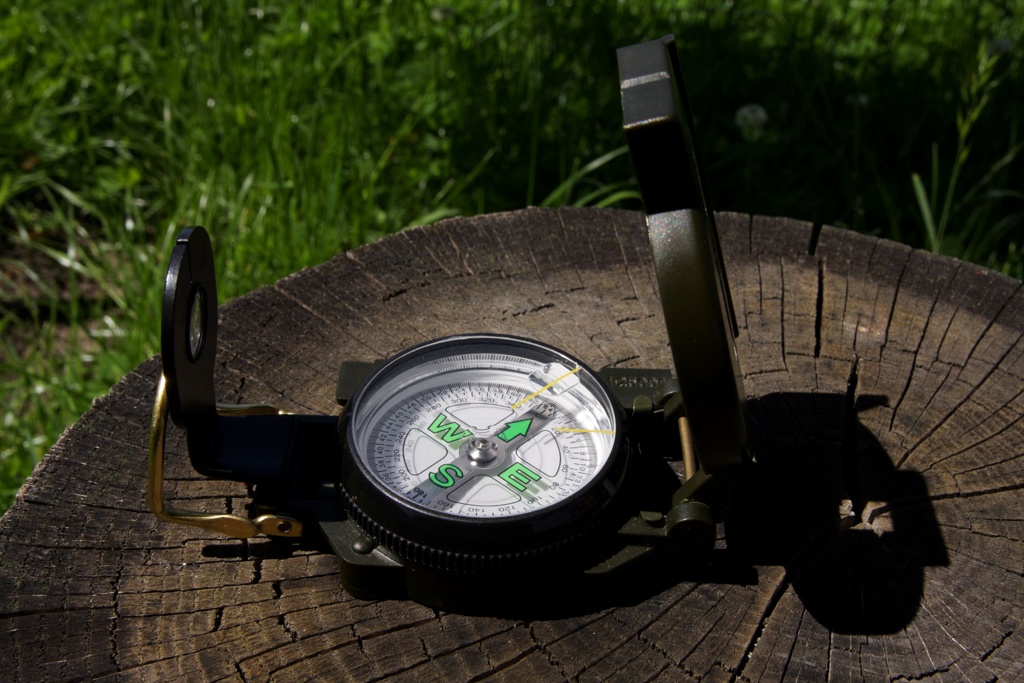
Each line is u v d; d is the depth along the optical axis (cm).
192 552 33
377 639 32
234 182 58
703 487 32
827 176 66
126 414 36
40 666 32
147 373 37
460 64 64
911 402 37
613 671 32
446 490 32
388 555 32
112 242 58
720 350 30
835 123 66
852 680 32
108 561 33
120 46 68
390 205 60
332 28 68
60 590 33
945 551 34
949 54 70
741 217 43
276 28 67
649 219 30
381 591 32
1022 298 40
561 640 32
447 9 66
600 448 33
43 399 53
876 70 70
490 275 41
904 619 33
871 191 64
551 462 33
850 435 36
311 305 40
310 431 34
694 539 32
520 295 40
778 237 42
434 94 64
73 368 52
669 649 32
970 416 37
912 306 40
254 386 37
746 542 34
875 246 42
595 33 68
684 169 30
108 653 32
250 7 70
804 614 33
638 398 34
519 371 34
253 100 61
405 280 40
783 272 41
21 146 62
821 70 68
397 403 34
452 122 64
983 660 32
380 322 39
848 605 33
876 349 39
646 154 30
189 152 60
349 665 32
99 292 60
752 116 61
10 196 62
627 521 33
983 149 66
